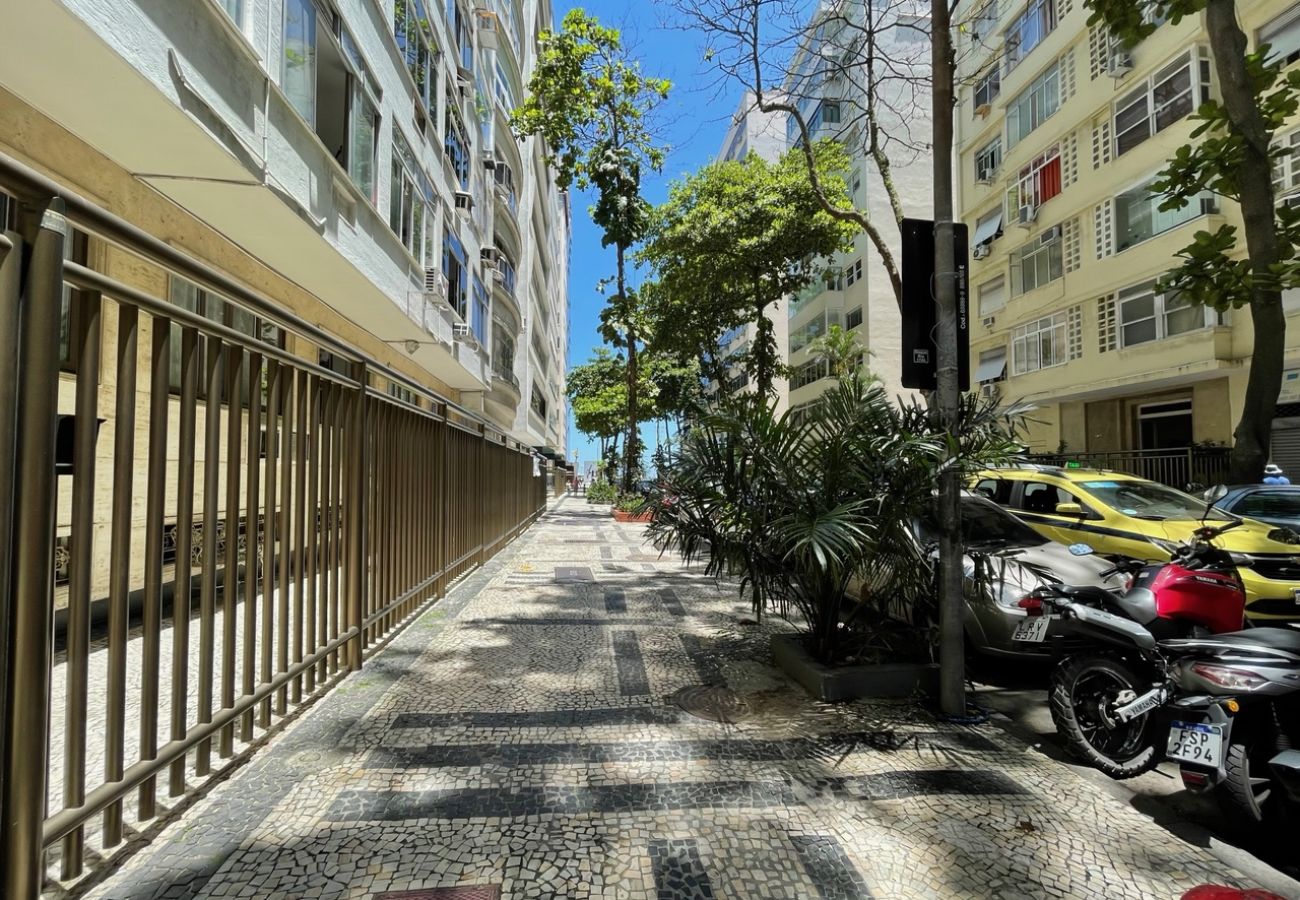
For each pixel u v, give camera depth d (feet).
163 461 8.12
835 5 23.62
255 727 11.48
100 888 7.11
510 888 7.38
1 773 5.79
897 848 8.41
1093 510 21.35
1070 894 7.57
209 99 18.37
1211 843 8.78
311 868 7.62
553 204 163.63
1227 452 47.01
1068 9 61.21
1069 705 11.32
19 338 5.77
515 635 18.35
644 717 12.59
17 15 13.26
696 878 7.66
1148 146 53.21
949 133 13.96
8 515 5.70
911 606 15.21
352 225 29.12
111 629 7.48
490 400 69.36
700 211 57.82
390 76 34.24
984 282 76.07
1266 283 23.40
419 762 10.41
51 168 18.02
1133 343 55.01
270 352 10.41
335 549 13.88
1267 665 8.87
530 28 95.20
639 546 41.27
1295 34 42.57
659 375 110.93
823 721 12.65
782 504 14.47
